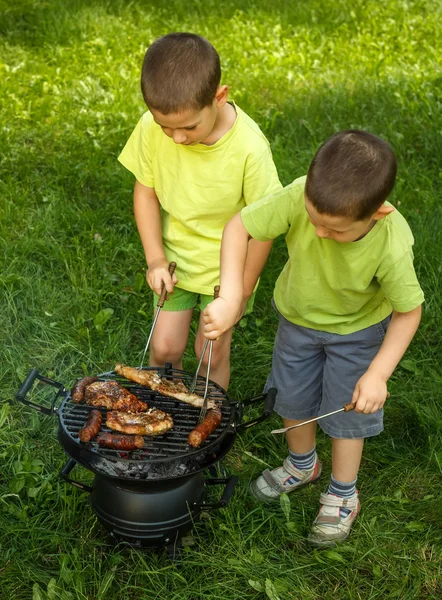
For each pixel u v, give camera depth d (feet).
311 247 8.35
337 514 9.48
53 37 23.12
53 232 14.70
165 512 8.47
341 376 9.02
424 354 12.35
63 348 12.21
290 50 23.45
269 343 12.53
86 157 17.12
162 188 9.78
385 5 27.30
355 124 18.79
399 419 11.29
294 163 16.83
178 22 25.12
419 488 10.26
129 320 12.95
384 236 8.05
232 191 9.49
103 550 9.16
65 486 9.73
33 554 8.99
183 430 8.27
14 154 16.97
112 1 26.25
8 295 13.00
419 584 8.79
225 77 21.26
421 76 21.50
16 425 10.85
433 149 17.79
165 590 8.63
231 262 8.45
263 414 8.37
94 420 8.00
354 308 8.68
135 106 19.12
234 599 8.60
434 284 13.52
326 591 8.81
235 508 9.70
